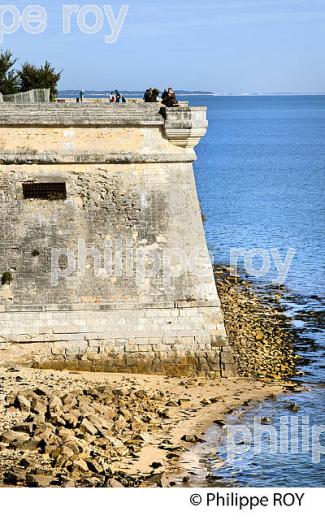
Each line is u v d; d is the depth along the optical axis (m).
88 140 99.38
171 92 102.12
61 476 72.88
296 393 98.44
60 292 99.75
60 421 83.00
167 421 88.81
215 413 91.25
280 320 130.50
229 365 101.44
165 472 77.25
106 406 88.88
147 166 100.81
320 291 151.25
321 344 118.44
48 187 99.62
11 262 99.44
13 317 99.31
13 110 98.19
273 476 78.50
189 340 100.62
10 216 99.44
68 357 99.31
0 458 76.06
